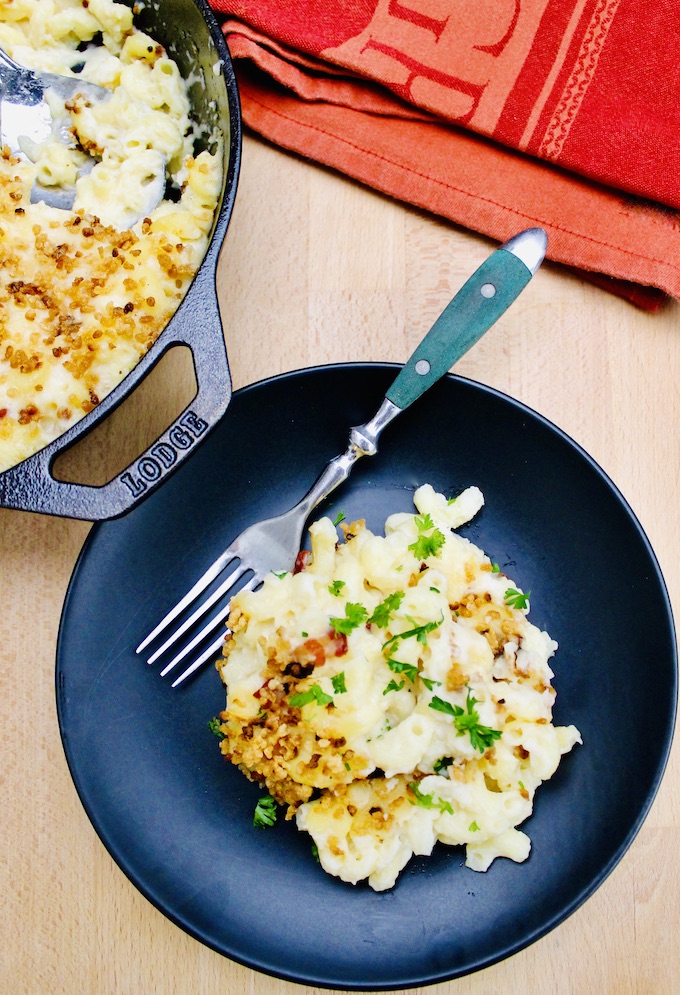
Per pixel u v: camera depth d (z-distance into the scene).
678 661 0.41
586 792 0.40
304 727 0.37
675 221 0.43
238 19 0.43
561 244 0.43
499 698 0.38
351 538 0.40
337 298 0.44
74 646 0.40
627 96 0.42
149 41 0.41
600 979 0.40
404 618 0.38
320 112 0.44
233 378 0.43
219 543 0.42
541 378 0.43
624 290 0.43
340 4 0.43
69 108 0.41
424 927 0.39
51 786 0.42
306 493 0.42
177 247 0.39
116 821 0.40
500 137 0.43
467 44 0.43
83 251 0.39
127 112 0.41
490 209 0.43
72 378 0.38
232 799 0.40
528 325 0.44
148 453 0.35
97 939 0.41
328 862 0.37
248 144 0.44
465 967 0.37
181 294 0.40
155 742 0.41
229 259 0.44
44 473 0.35
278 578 0.39
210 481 0.42
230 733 0.38
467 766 0.37
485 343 0.44
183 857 0.40
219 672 0.40
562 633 0.41
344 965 0.39
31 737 0.42
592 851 0.39
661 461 0.43
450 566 0.39
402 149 0.44
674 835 0.41
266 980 0.41
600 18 0.42
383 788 0.38
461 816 0.38
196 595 0.40
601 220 0.43
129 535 0.41
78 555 0.41
